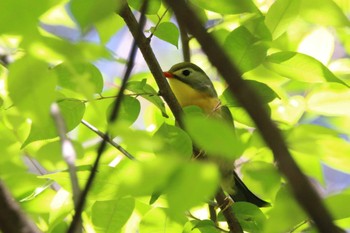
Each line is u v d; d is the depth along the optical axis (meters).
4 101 7.46
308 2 7.63
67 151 5.57
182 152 6.82
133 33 7.67
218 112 8.45
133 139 4.61
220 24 9.42
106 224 7.64
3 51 6.23
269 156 8.34
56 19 8.56
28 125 8.37
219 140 4.49
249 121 8.45
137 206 8.55
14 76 4.82
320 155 6.02
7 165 8.13
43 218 8.33
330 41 9.72
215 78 11.70
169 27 8.10
